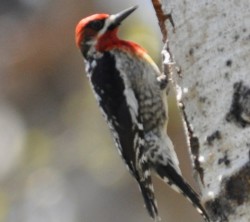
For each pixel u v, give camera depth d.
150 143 10.41
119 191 14.86
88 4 15.22
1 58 15.60
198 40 7.70
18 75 15.59
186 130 7.87
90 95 14.77
